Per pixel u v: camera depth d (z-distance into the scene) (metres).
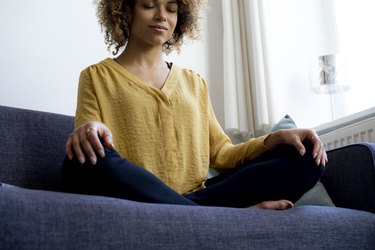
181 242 0.84
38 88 1.99
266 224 0.96
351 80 2.31
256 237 0.93
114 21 1.46
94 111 1.27
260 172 1.10
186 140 1.32
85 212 0.78
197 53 2.46
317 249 1.01
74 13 2.13
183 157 1.29
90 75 1.33
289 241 0.97
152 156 1.26
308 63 2.37
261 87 2.27
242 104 2.33
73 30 2.11
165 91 1.34
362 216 1.14
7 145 1.44
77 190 0.95
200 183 1.33
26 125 1.51
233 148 1.37
